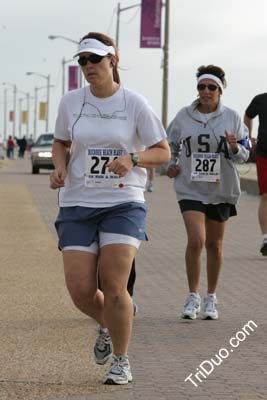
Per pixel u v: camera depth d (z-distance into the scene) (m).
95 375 11.30
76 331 13.66
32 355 12.24
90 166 10.79
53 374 11.34
